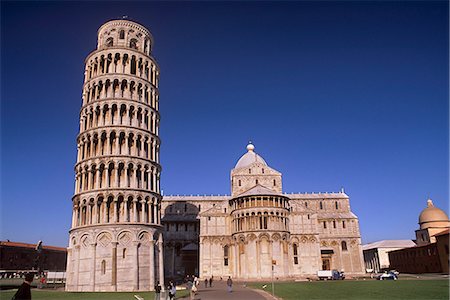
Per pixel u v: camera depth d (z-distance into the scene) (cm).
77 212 6588
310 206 12200
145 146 7025
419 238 14000
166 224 11925
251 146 12494
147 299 4359
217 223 10494
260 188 9938
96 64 7419
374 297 4019
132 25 7788
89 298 4509
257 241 9194
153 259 6312
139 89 7306
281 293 4906
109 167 6506
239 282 8425
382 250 14638
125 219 6241
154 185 6900
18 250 10956
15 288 6525
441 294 4181
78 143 7069
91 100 7100
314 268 10169
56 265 13000
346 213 11994
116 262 5962
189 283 6331
